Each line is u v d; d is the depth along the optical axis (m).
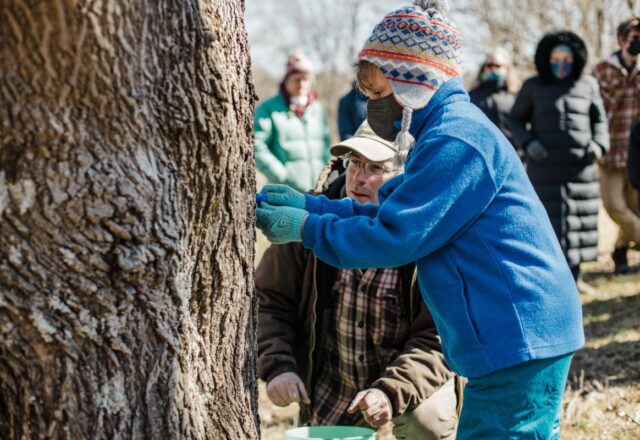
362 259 2.44
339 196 3.31
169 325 2.11
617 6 16.42
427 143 2.43
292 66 6.89
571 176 6.58
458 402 3.19
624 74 7.35
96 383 2.02
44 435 2.01
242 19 2.26
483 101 7.23
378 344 3.17
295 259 3.20
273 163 6.82
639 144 6.29
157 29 1.98
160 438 2.12
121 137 1.97
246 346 2.40
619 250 7.85
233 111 2.18
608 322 6.05
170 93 2.01
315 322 3.17
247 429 2.40
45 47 1.90
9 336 1.97
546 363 2.40
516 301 2.38
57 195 1.94
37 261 1.95
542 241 2.46
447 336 2.49
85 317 1.99
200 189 2.12
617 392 4.55
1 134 1.93
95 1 1.90
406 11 2.50
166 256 2.06
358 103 6.77
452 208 2.38
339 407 3.28
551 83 6.54
